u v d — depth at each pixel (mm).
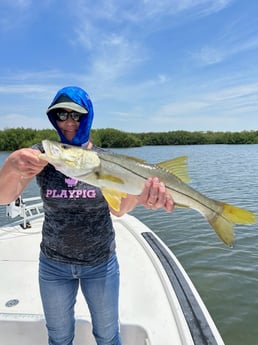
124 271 3576
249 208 11891
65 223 2041
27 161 1821
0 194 1987
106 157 2090
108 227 2145
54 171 2055
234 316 5086
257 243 7988
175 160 2227
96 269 2082
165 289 3064
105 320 2146
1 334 2570
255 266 6711
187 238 8594
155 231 9328
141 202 2107
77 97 2203
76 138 2285
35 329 2568
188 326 2363
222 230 2229
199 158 40156
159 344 2307
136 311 2754
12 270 3783
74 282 2150
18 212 5242
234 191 15805
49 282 2092
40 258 2152
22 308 2965
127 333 2531
